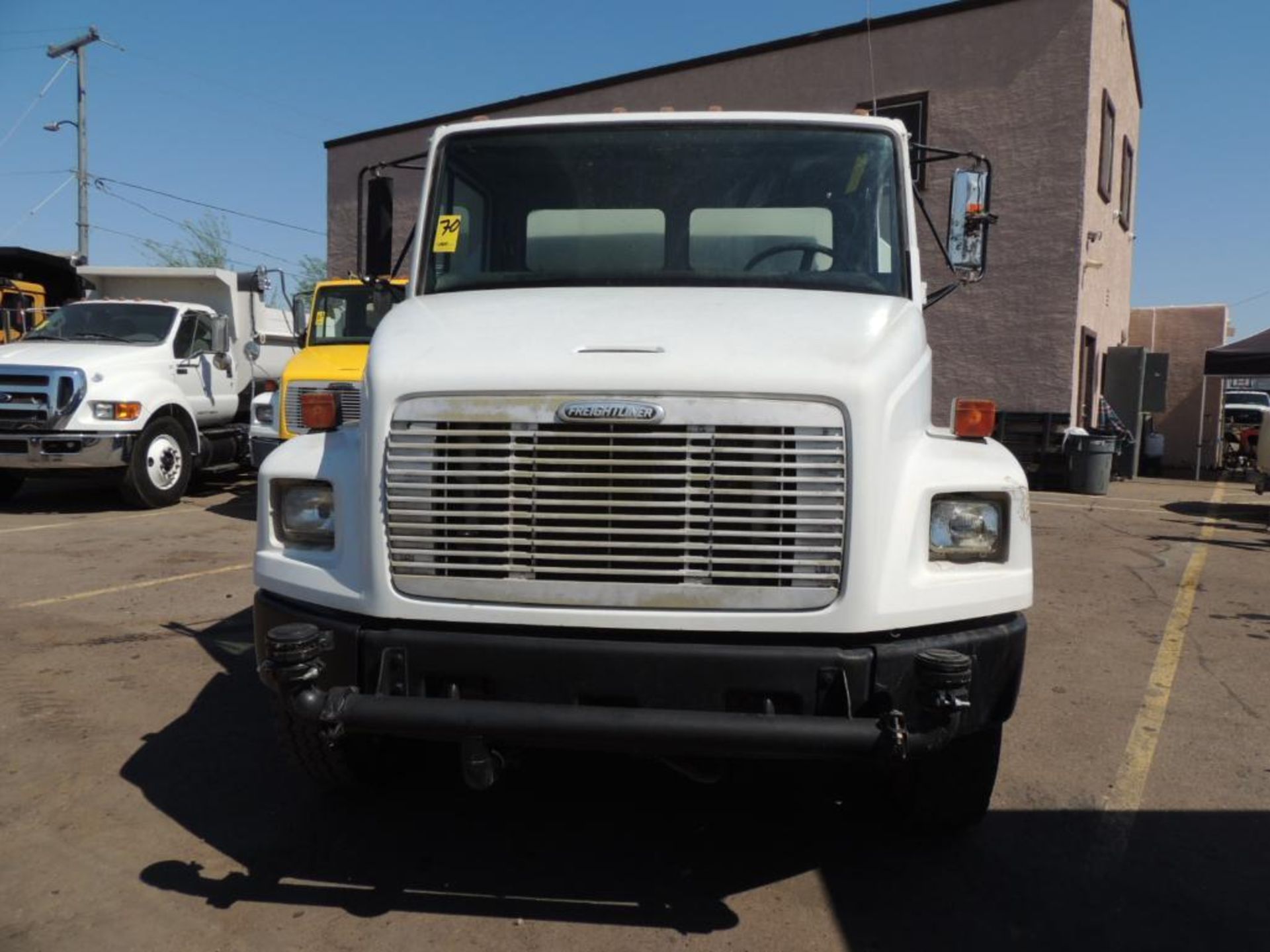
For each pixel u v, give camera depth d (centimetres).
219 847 353
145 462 1091
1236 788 409
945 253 447
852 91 1522
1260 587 778
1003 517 318
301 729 360
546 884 333
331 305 1142
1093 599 728
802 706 292
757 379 290
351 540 317
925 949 299
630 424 291
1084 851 358
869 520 290
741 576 290
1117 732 466
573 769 425
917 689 294
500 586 298
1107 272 1589
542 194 425
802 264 408
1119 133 1612
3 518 1044
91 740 443
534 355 303
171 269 1258
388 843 359
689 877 339
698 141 425
